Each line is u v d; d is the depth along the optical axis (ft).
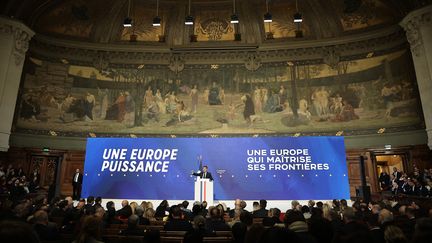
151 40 67.62
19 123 56.39
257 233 9.97
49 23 61.87
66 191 57.11
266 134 62.44
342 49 63.26
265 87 64.90
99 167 38.78
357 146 58.13
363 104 59.57
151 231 12.81
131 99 64.59
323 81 63.05
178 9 66.85
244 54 66.64
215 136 62.90
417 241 7.95
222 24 67.87
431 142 48.21
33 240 4.99
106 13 65.10
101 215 21.52
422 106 50.14
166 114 64.34
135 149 39.29
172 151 39.22
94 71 64.59
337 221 16.56
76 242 11.19
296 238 8.73
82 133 61.05
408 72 56.13
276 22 66.54
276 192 37.68
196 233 12.41
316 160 38.40
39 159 58.34
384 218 17.54
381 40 60.39
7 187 45.91
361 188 47.24
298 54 65.21
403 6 54.75
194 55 67.21
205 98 65.21
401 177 48.37
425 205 35.12
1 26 52.90
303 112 62.54
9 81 52.85
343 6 62.80
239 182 38.17
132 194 37.96
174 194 37.88
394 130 55.72
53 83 61.11
